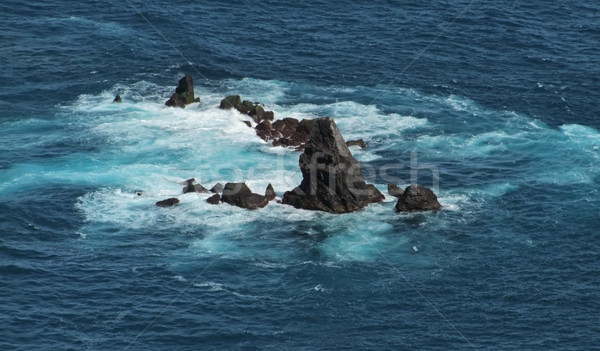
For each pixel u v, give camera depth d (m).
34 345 194.62
